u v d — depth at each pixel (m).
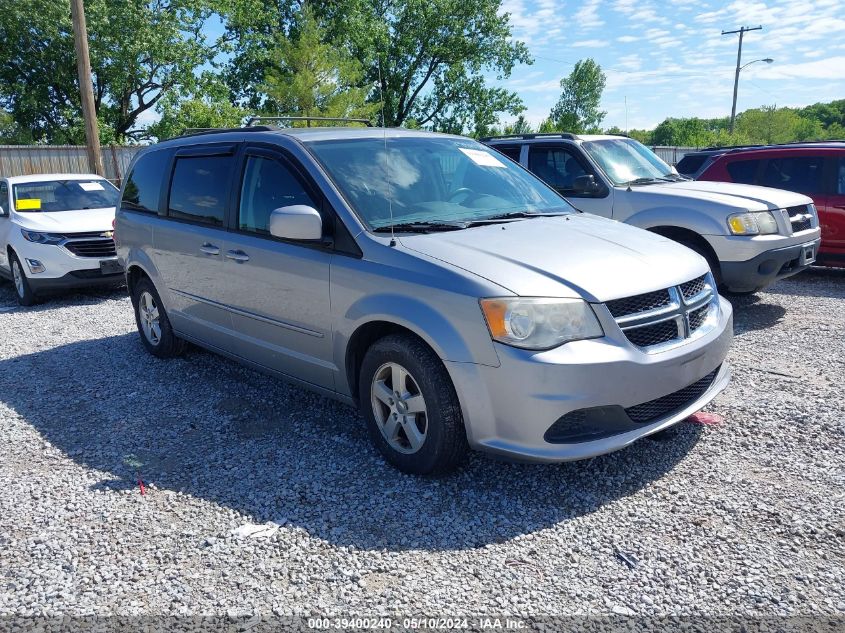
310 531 3.26
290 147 4.43
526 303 3.24
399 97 40.53
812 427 4.17
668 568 2.88
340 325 3.95
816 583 2.75
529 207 4.62
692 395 3.74
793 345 5.92
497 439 3.38
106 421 4.78
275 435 4.41
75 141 32.88
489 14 39.19
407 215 4.11
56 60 32.66
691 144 54.50
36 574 3.00
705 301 3.84
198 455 4.16
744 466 3.73
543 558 2.98
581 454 3.26
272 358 4.63
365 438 4.31
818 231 7.45
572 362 3.20
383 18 39.16
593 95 63.22
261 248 4.46
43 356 6.53
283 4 36.28
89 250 9.10
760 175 9.29
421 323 3.46
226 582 2.89
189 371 5.82
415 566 2.96
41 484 3.85
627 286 3.43
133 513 3.49
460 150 4.93
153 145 6.18
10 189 9.95
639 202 7.26
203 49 34.28
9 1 29.98
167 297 5.70
